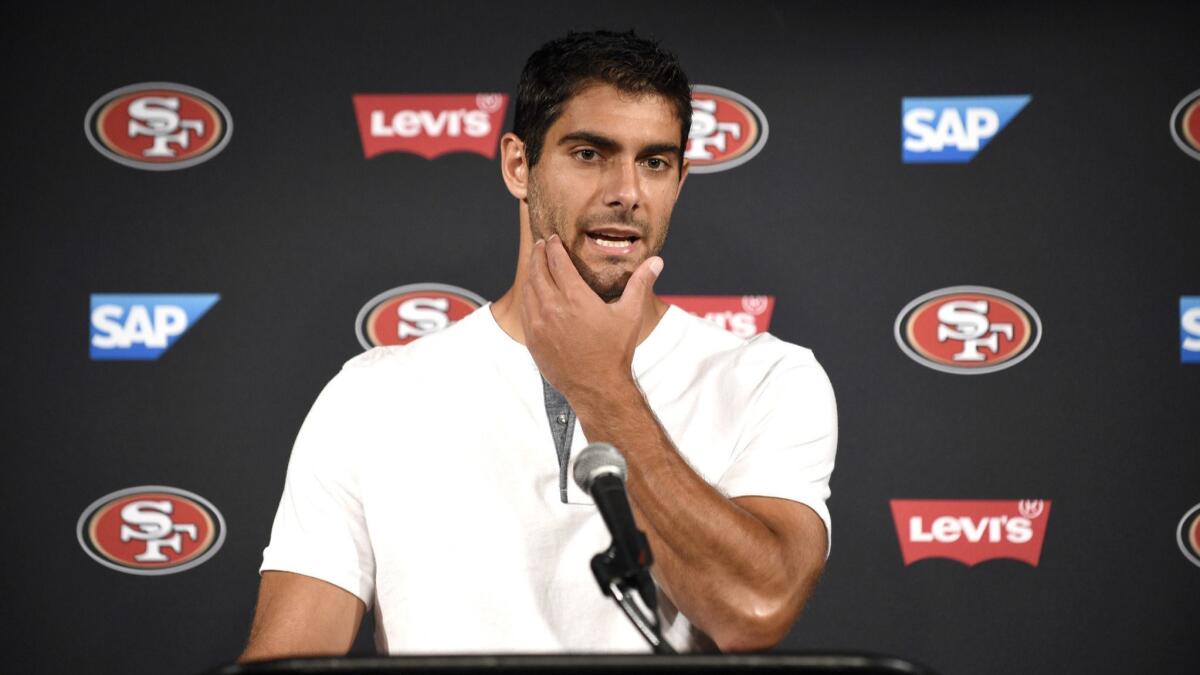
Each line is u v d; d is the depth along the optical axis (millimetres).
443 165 4461
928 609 4301
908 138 4398
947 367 4348
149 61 4477
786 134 4418
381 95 4469
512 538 2697
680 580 2359
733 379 2875
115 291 4414
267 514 4375
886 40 4418
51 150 4445
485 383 2861
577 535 2693
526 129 2775
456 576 2676
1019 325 4336
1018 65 4379
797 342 4375
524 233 2920
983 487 4309
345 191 4453
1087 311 4320
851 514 4328
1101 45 4359
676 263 4398
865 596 4309
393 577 2711
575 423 2797
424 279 4430
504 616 2643
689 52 4449
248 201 4449
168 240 4434
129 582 4359
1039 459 4309
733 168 4418
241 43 4484
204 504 4375
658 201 2674
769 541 2398
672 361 2930
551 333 2469
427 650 2635
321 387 4406
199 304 4422
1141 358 4297
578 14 4465
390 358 2939
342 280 4430
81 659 4332
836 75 4422
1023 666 4266
